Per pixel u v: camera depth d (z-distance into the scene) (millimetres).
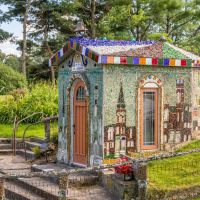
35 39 46031
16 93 27578
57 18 42375
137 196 12242
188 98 15758
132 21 37781
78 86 15297
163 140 15180
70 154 15594
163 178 13016
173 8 37500
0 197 10984
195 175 13344
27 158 18203
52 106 25203
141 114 14695
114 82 14195
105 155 14039
